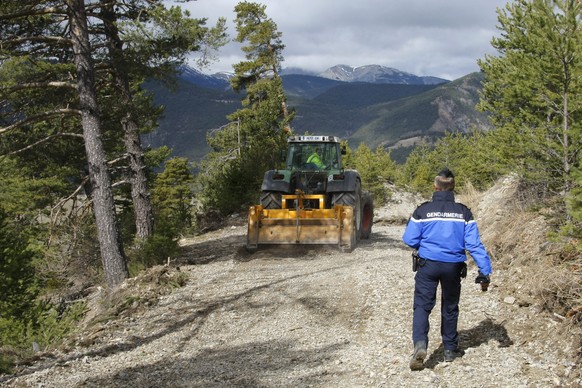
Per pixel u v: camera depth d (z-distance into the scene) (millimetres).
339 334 6551
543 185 9320
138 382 5453
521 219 8562
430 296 5066
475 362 5055
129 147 14008
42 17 12297
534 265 6742
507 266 7535
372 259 10836
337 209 12117
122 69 12500
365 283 8539
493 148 8875
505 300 6320
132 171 14078
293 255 11875
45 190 18938
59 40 11234
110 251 11344
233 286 9484
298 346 6273
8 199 17828
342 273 9617
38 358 6410
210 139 37500
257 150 21547
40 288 13930
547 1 7289
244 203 19734
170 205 40844
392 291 7945
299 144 13945
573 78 7348
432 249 5023
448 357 5137
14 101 14305
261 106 35906
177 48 12109
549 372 4586
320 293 8484
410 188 38125
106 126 17094
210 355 6250
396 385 4785
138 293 9367
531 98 8133
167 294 9305
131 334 7246
